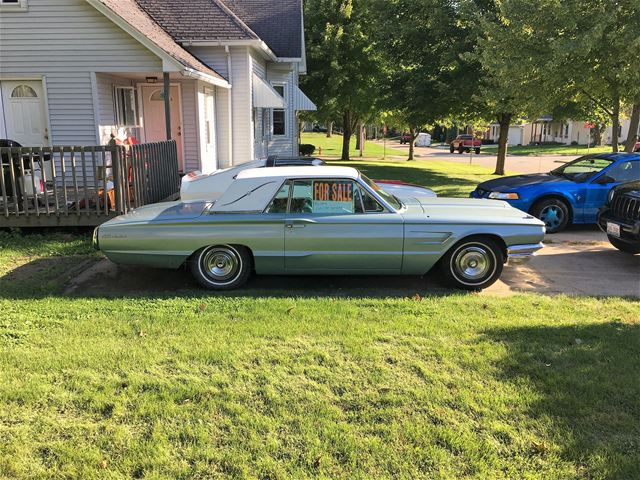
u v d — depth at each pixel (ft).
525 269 24.64
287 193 20.71
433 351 14.35
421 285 21.95
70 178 41.45
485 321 16.76
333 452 10.09
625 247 26.71
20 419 11.09
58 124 40.52
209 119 51.39
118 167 28.73
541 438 10.54
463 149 164.04
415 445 10.32
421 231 20.52
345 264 20.81
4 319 16.60
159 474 9.48
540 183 33.81
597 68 38.34
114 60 39.40
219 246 20.61
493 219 20.90
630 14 35.83
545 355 14.11
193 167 49.57
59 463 9.77
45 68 39.52
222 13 51.90
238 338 15.16
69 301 18.74
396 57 71.51
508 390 12.30
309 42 93.61
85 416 11.25
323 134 292.81
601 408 11.57
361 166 87.20
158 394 12.05
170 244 20.48
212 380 12.69
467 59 48.29
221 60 50.90
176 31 49.52
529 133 227.20
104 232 20.59
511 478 9.43
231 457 9.92
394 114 86.99
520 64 39.47
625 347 14.76
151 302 18.63
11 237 29.04
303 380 12.75
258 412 11.40
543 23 39.09
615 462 9.77
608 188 33.17
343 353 14.23
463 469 9.66
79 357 13.83
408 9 68.54
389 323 16.39
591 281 22.75
